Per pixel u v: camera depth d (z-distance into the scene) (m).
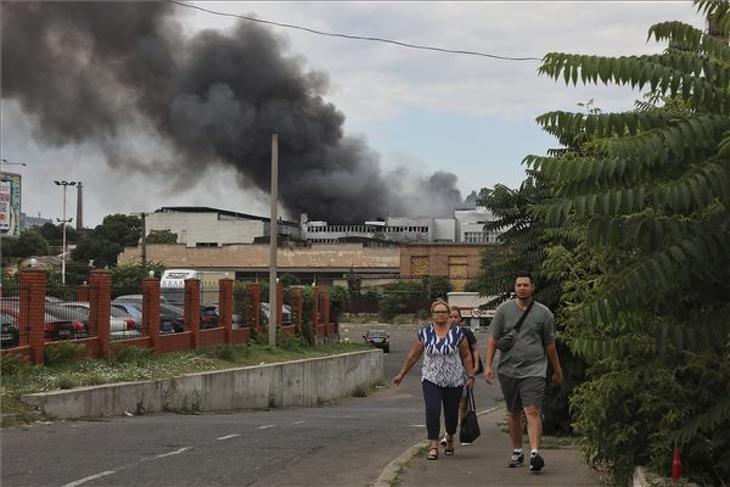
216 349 25.86
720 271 5.21
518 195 13.24
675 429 6.95
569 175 5.10
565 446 11.39
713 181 4.71
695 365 6.64
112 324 23.05
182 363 22.17
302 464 10.12
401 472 9.13
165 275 48.28
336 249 103.25
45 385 14.94
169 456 10.12
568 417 12.80
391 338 70.00
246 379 23.00
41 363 17.33
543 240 12.82
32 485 8.15
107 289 20.31
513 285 13.16
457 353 10.26
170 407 18.30
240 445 11.48
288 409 24.05
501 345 8.98
